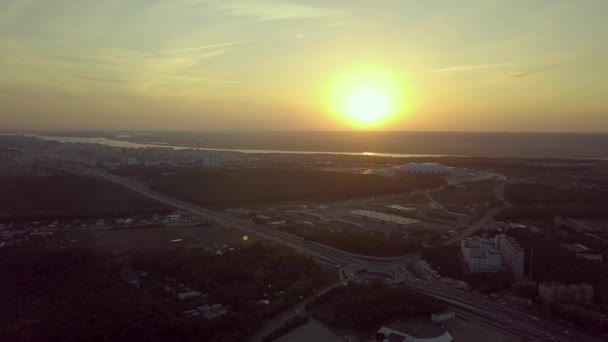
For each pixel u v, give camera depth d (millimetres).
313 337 137000
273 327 144250
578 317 144625
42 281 169375
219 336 136375
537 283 179375
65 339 125625
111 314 141625
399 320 147250
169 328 135500
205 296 167500
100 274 180375
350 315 146500
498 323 146000
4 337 123625
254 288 172375
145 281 182000
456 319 148875
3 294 156250
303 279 181000
